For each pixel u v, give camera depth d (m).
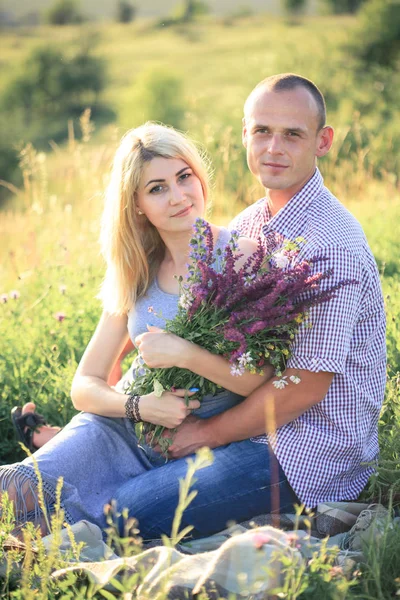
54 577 2.17
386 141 9.97
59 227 6.13
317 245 2.59
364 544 2.29
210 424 2.71
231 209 6.91
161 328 2.85
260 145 2.75
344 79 15.22
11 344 3.99
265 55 17.23
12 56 61.31
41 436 3.19
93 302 4.38
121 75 51.94
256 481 2.62
